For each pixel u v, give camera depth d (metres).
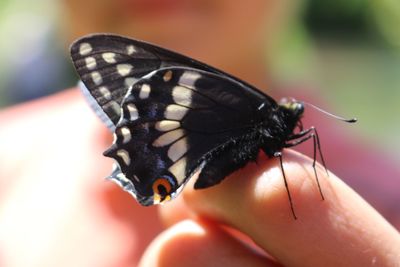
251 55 0.27
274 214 0.17
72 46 0.18
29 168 0.24
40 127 0.26
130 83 0.19
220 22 0.26
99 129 0.25
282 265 0.17
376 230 0.17
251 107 0.18
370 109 0.71
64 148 0.25
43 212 0.23
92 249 0.22
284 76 0.29
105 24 0.26
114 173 0.18
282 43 0.30
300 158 0.18
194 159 0.18
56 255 0.22
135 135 0.18
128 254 0.21
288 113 0.19
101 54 0.18
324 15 1.83
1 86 0.45
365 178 0.24
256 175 0.17
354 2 1.78
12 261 0.22
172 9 0.25
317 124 0.26
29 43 0.41
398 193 0.23
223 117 0.18
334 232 0.17
